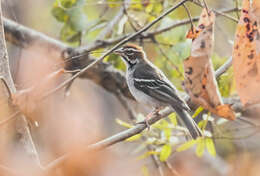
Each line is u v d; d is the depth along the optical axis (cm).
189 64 685
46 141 1360
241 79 721
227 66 909
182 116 981
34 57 1326
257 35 716
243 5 725
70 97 1525
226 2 1582
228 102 1133
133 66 1159
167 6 1291
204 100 685
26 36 1245
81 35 1309
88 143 1431
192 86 685
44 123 1345
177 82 1313
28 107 807
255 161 1659
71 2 1271
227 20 1569
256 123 1280
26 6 1540
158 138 1094
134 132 896
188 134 1051
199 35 691
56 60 1230
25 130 834
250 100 717
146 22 1309
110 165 1363
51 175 841
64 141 1374
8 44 1429
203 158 1711
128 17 1280
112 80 1272
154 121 995
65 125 1389
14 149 822
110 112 1731
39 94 811
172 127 1031
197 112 980
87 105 1619
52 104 1349
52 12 1288
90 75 1259
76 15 1270
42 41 1236
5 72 845
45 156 1352
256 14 717
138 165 1412
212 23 691
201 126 1030
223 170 1680
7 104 824
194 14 1419
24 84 990
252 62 716
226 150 1694
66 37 1342
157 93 1085
